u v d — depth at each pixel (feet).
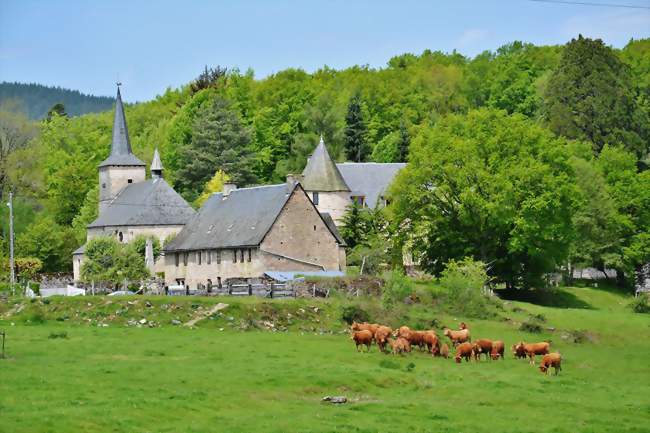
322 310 237.66
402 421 131.13
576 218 382.42
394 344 191.42
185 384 146.10
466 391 156.56
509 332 242.17
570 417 140.15
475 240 332.60
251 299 242.99
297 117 613.52
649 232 392.68
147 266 378.12
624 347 231.91
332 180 410.52
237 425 123.34
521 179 314.14
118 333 206.08
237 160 553.64
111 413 123.54
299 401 142.20
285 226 325.21
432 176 329.31
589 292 367.45
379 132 643.86
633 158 419.13
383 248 349.41
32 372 148.46
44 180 559.38
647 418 141.59
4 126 524.93
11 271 330.95
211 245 342.85
